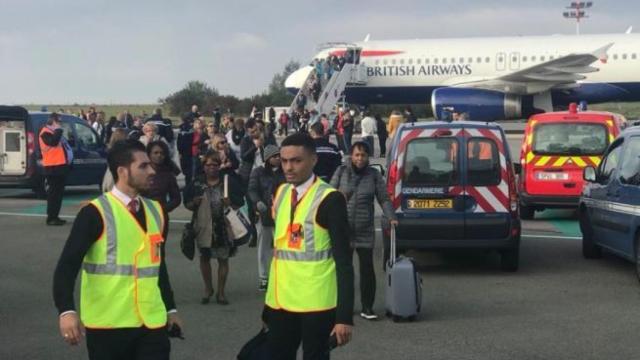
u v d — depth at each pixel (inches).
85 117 1273.4
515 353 256.7
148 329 164.4
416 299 300.4
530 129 572.7
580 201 437.1
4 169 730.8
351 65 1565.0
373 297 307.9
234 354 258.7
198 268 415.2
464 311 318.0
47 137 563.2
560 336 277.6
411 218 381.1
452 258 443.8
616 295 344.8
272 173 347.6
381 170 386.0
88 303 163.8
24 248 474.0
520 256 445.1
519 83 1486.2
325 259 175.9
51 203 569.3
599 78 1503.4
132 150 165.2
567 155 558.9
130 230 163.9
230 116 848.9
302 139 177.3
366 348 265.0
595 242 418.3
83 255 161.3
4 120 725.9
